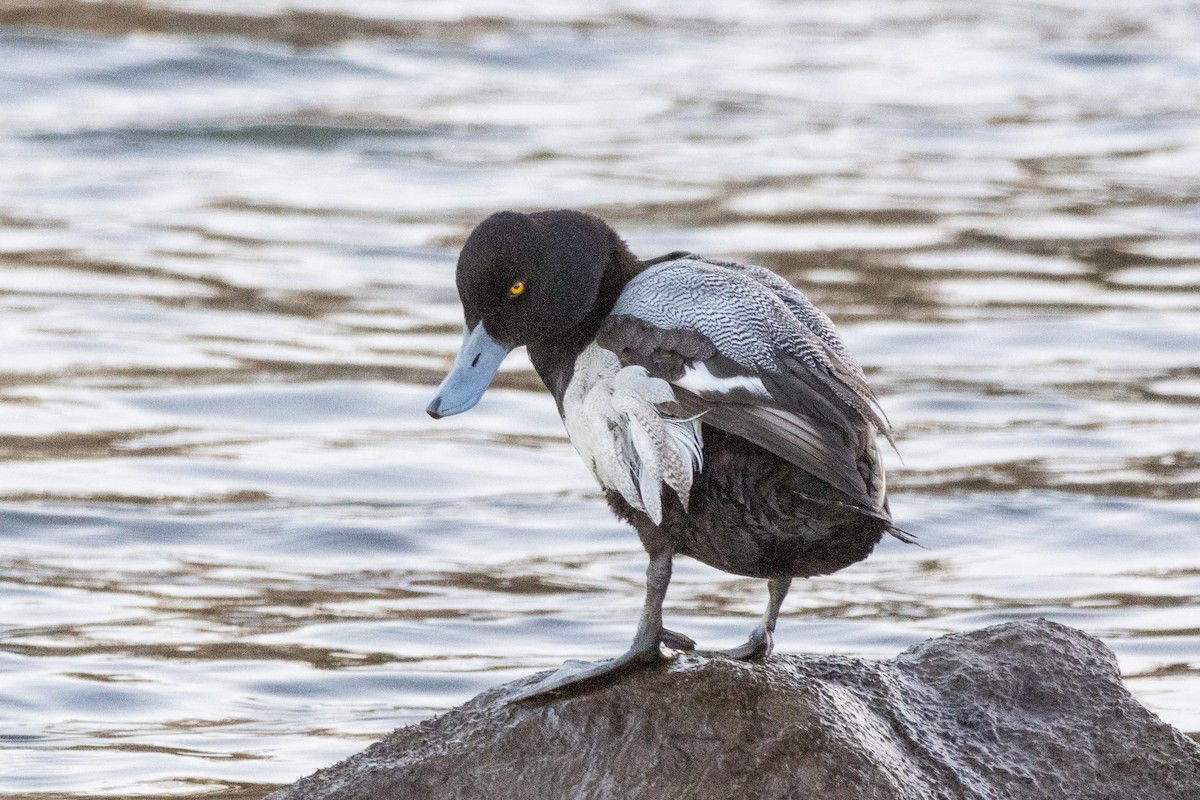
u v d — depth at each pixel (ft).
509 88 90.38
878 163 79.00
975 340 56.08
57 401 49.08
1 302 57.67
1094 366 53.98
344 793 22.80
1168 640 34.32
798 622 35.60
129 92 84.48
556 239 24.57
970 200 73.20
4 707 30.86
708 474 22.02
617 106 87.66
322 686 32.24
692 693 22.88
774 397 21.88
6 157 75.56
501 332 24.97
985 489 43.91
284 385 51.24
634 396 22.47
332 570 39.01
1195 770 23.32
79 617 35.70
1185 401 50.67
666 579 23.30
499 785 22.54
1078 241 67.56
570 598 37.35
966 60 98.32
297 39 94.48
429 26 100.01
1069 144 82.74
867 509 21.04
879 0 113.19
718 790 21.75
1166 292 61.31
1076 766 23.25
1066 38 102.94
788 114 87.30
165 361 53.01
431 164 77.10
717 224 68.44
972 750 23.29
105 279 60.80
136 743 29.40
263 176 75.15
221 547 40.16
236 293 59.98
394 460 46.16
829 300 59.88
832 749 21.97
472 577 38.68
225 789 27.40
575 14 105.81
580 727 22.80
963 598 37.19
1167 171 78.33
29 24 90.38
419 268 63.72
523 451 47.32
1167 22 107.34
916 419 49.16
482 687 32.32
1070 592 37.47
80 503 42.16
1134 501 42.75
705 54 98.43
